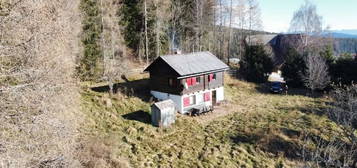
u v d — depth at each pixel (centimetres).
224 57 5828
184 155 2139
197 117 3033
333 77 4244
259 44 5100
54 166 1233
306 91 4322
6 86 1105
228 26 5691
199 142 2378
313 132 2520
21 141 1127
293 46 5512
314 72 3928
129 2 4550
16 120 1106
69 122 1738
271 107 3419
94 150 1892
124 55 4072
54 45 1524
